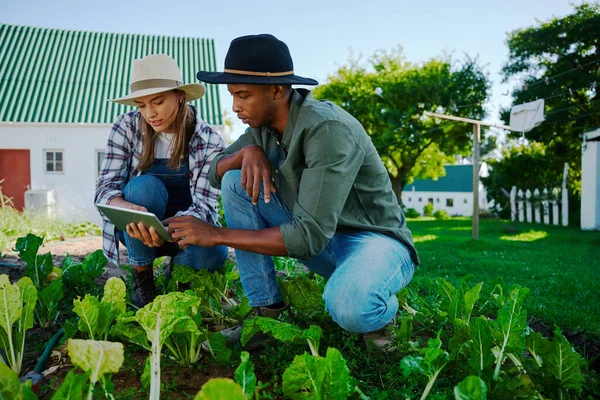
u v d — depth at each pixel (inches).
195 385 73.4
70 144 491.2
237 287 118.1
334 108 80.1
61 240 305.0
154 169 108.3
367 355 84.4
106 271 159.3
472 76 901.8
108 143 105.8
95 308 73.5
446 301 100.0
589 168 514.9
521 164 781.3
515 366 72.3
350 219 84.4
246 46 75.7
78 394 50.7
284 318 96.0
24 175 490.6
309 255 76.3
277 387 71.6
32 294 78.7
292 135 80.3
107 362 56.6
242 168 86.4
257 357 82.6
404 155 976.3
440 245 330.6
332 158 75.5
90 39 607.2
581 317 115.1
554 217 621.0
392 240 83.7
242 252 87.7
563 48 696.4
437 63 923.4
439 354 60.9
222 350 76.0
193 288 103.7
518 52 739.4
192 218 76.6
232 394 44.3
